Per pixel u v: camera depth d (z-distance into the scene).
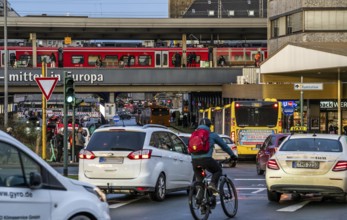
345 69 61.91
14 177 11.59
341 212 20.80
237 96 81.81
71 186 12.56
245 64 97.69
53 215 12.02
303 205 22.75
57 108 112.31
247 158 58.16
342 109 74.69
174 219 19.16
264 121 55.53
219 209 21.72
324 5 77.94
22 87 91.12
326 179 21.47
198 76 92.50
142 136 23.39
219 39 120.50
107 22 103.94
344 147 22.44
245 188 29.84
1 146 11.54
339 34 77.88
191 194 18.25
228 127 58.69
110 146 23.17
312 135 23.25
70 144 47.19
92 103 124.69
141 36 116.31
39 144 51.88
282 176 21.92
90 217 12.74
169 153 24.50
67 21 103.50
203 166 18.69
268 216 19.89
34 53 94.75
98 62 95.19
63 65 95.06
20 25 102.06
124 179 22.83
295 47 66.50
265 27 105.62
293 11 80.31
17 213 11.51
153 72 92.25
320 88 53.00
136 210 21.23
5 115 65.19
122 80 91.69
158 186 23.61
